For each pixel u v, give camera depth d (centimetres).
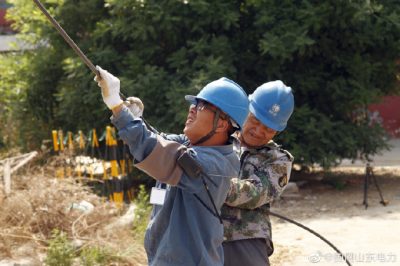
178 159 353
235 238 434
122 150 1156
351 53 1308
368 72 1290
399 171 1559
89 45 1330
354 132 1289
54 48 1384
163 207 370
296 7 1245
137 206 903
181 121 1153
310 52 1261
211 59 1201
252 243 437
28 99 1412
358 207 1120
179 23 1241
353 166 1641
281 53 1180
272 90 457
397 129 2462
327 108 1323
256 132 450
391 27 1259
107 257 748
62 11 1352
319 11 1212
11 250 743
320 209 1112
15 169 902
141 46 1286
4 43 1925
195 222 361
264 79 1309
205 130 380
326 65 1330
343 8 1214
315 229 958
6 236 748
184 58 1241
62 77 1354
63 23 1367
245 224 436
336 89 1271
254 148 453
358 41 1266
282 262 802
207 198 365
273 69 1273
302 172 1448
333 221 1010
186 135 388
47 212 790
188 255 361
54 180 880
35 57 1385
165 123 1198
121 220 857
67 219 802
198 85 1152
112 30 1258
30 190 819
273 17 1230
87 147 1142
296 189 1259
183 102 1152
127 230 844
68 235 789
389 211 1073
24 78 1398
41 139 1408
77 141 1143
